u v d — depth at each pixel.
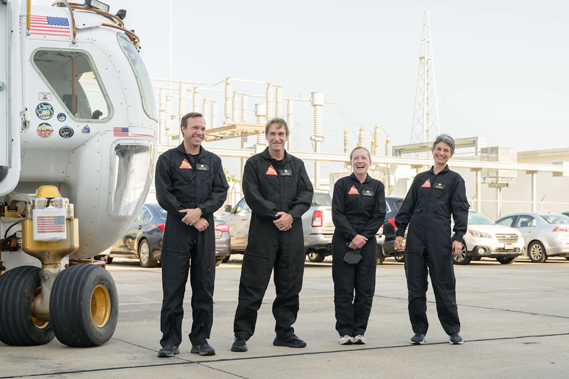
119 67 7.73
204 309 6.22
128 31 8.04
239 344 6.44
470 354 6.33
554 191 45.41
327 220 16.81
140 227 16.78
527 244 20.50
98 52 7.67
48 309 6.73
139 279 13.40
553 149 46.06
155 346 6.67
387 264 18.38
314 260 19.70
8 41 5.75
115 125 7.66
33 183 7.66
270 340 7.03
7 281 6.68
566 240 19.84
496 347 6.66
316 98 31.92
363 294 6.85
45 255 6.74
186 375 5.43
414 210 7.02
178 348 6.42
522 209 44.75
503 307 9.48
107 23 7.81
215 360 6.01
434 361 6.02
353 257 6.72
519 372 5.62
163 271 6.17
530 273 15.47
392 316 8.70
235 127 27.38
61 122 7.46
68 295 6.47
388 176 32.03
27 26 6.25
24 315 6.61
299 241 6.61
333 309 9.31
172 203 6.04
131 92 7.77
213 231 6.27
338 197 6.89
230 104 30.88
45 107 7.44
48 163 7.55
